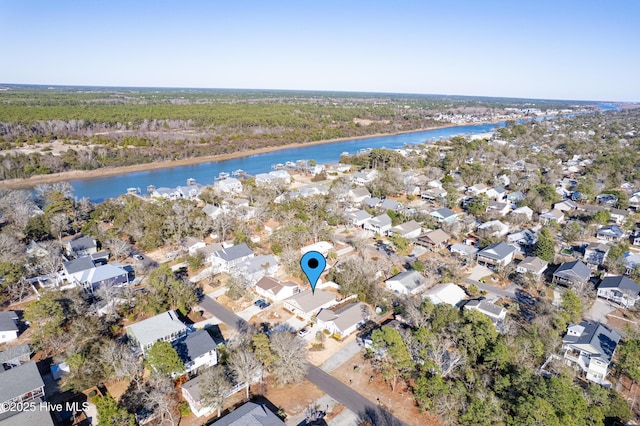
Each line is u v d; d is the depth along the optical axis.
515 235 84.31
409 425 38.84
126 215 88.31
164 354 40.59
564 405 36.31
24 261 65.81
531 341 46.31
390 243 82.69
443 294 60.03
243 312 58.47
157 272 59.53
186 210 88.44
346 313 55.16
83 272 64.88
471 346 45.69
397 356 42.78
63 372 44.09
